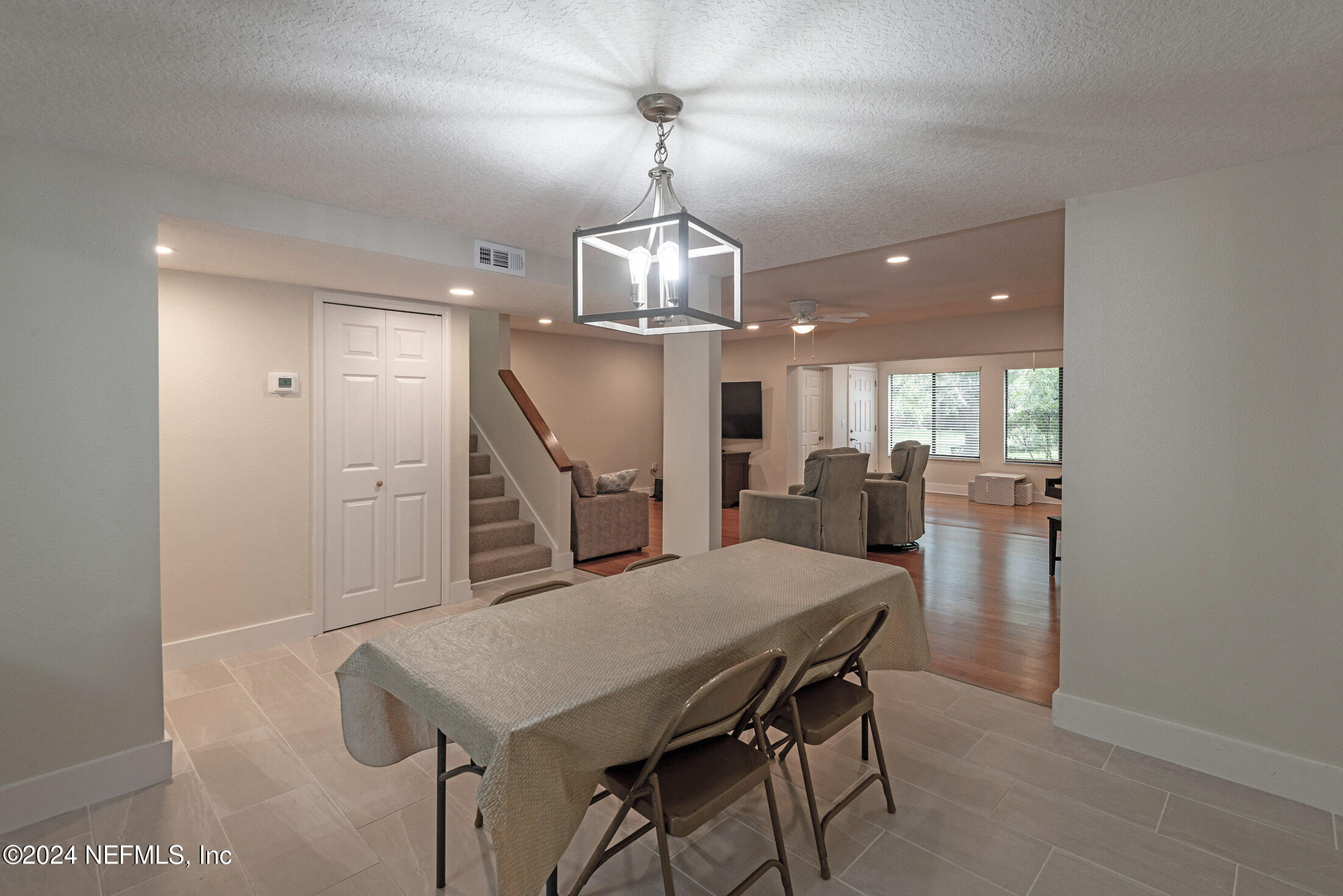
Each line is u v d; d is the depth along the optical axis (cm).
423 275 339
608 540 582
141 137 205
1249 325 227
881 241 326
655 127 199
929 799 224
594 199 266
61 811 215
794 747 259
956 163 227
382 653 180
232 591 350
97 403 220
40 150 209
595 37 152
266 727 274
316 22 145
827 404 985
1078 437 265
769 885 184
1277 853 197
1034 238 365
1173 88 174
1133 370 250
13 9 138
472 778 239
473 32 149
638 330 210
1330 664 217
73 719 218
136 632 229
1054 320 594
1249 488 229
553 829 144
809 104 185
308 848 200
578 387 875
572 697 152
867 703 217
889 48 156
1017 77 170
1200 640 241
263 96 179
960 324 655
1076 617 270
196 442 337
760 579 249
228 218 247
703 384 426
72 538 216
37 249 208
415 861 195
